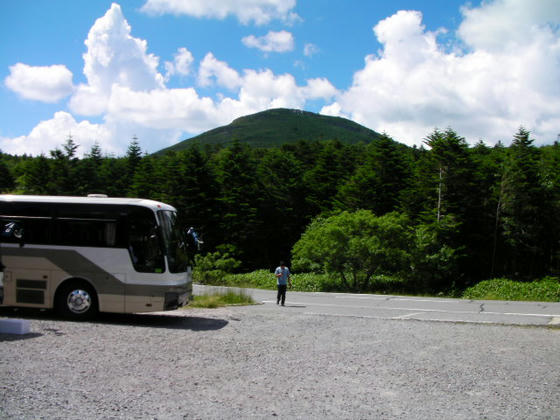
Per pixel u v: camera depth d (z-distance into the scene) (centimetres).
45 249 1199
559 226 5019
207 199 5888
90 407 552
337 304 1909
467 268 4972
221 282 3312
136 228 1189
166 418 525
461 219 4766
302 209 6431
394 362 834
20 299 1201
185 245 1295
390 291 3600
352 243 3400
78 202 1214
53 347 853
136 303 1167
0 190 8938
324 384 683
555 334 1145
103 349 860
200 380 686
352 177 5875
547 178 5222
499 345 1000
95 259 1184
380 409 579
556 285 2703
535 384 704
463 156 4884
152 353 847
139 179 6969
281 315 1441
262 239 6162
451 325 1283
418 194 5156
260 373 736
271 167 7062
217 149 15038
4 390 597
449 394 647
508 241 4944
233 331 1114
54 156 7669
